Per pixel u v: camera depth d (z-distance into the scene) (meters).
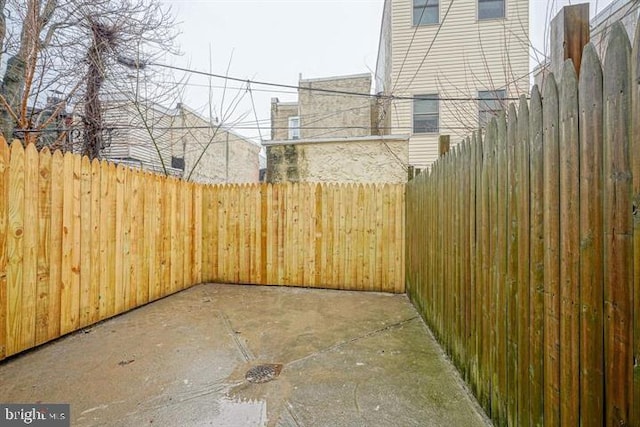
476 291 2.32
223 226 5.83
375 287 5.37
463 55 9.40
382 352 3.09
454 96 9.37
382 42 12.45
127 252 4.23
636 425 0.99
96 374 2.63
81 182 3.55
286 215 5.63
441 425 2.03
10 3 4.51
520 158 1.73
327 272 5.51
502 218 1.94
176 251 5.23
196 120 11.24
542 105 1.53
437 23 9.57
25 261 2.97
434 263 3.48
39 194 3.09
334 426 2.02
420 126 9.64
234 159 15.01
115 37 5.36
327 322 3.92
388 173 6.65
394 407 2.22
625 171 1.04
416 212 4.43
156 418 2.08
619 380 1.07
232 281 5.80
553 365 1.43
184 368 2.75
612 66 1.09
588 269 1.21
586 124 1.22
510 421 1.81
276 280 5.66
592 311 1.19
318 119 11.66
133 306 4.34
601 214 1.15
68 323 3.41
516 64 9.05
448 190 3.01
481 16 9.35
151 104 6.44
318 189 5.53
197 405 2.22
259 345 3.24
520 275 1.72
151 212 4.68
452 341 2.85
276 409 2.18
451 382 2.55
